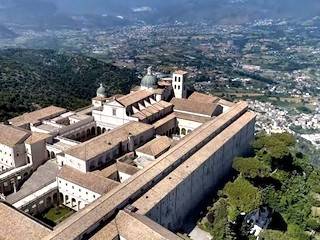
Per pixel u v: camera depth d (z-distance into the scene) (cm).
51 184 12862
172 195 11375
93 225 9356
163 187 11281
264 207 13950
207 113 17500
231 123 16462
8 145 13425
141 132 14938
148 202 10588
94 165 12950
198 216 12556
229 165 15612
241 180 13550
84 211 9781
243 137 16775
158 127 16350
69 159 12912
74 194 12375
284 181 16062
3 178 12719
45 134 14425
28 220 9775
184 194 12112
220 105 18562
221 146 14288
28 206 11788
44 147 14138
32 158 13700
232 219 11788
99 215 9619
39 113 16900
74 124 15912
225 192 12731
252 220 12694
